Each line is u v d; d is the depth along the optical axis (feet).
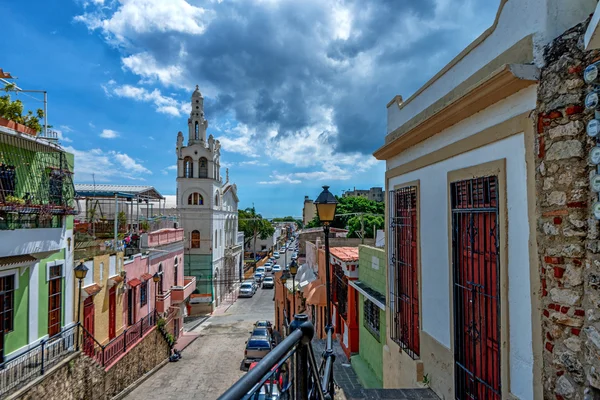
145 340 51.49
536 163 10.96
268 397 6.39
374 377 27.53
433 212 18.06
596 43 8.88
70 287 38.52
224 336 80.48
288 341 7.06
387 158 25.53
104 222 64.85
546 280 10.53
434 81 18.75
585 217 9.59
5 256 29.01
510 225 12.19
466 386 15.23
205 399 43.37
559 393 10.06
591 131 9.36
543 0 11.05
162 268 73.05
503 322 12.34
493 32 13.66
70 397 32.14
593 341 9.10
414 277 20.63
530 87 11.37
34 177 33.88
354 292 34.47
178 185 111.96
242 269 167.02
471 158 14.69
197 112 116.06
